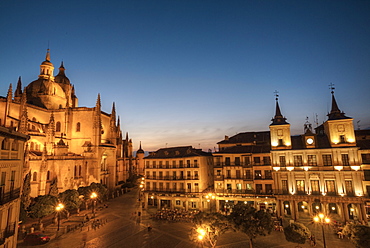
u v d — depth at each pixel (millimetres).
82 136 82500
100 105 84812
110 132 96188
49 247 33750
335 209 47625
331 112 46938
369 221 38781
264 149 51969
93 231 41594
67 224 46344
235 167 52344
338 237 35812
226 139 64312
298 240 28578
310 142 46344
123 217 51812
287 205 48938
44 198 43125
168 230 41531
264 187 48906
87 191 57438
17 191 28641
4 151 25594
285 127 48375
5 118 64375
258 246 33156
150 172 62469
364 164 41594
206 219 29500
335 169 43125
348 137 43438
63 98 92688
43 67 91812
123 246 34219
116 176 96250
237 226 29875
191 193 54562
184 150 62156
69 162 66875
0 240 23719
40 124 75750
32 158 57344
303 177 45062
